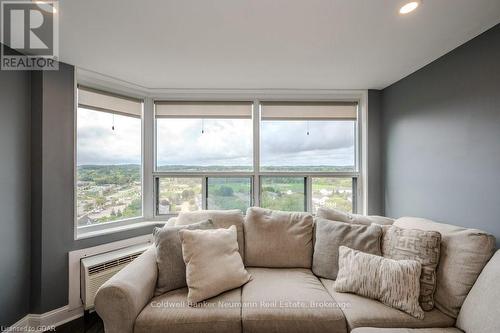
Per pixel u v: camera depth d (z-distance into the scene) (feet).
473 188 5.47
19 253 5.83
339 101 9.21
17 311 5.77
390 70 7.24
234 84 8.41
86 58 6.38
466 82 5.63
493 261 4.02
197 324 4.26
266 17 4.66
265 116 9.19
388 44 5.74
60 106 6.53
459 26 5.01
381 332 3.83
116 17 4.62
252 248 6.32
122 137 8.41
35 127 6.16
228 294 4.97
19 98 5.88
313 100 9.18
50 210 6.29
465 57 5.65
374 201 9.02
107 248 7.32
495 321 3.42
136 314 4.29
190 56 6.31
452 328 4.05
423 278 4.55
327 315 4.36
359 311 4.38
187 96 9.07
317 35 5.32
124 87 8.24
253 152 9.29
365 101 9.00
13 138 5.73
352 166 9.41
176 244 5.37
